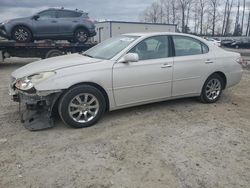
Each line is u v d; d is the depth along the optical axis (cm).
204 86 613
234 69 649
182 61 565
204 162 373
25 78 459
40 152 396
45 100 453
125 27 3941
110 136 450
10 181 329
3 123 501
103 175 342
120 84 500
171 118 533
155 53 541
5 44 1216
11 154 390
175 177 338
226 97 700
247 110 594
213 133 466
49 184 324
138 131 470
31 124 478
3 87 804
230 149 411
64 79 454
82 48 1377
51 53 1305
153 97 546
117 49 525
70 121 468
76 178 335
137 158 381
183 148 411
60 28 1298
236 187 321
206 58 601
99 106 488
